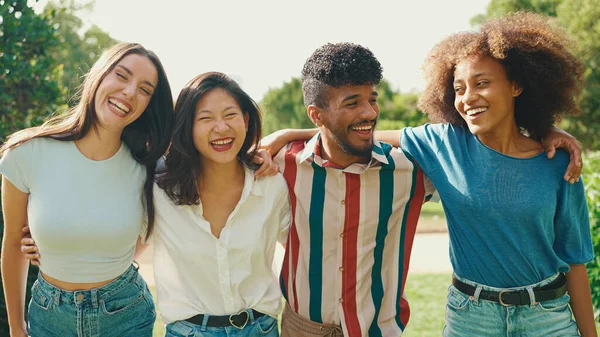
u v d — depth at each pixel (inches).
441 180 120.3
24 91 233.5
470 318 117.1
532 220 111.2
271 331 120.8
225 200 119.5
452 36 126.1
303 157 124.9
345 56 116.8
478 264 115.8
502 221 112.4
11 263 119.6
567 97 120.7
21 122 230.2
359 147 119.0
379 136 132.1
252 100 119.5
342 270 124.6
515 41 113.9
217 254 115.0
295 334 128.2
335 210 124.5
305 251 126.3
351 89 116.6
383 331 126.5
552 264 115.1
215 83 115.2
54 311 115.4
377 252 126.1
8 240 117.8
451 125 124.8
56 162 112.3
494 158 114.9
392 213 125.6
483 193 113.7
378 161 123.0
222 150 114.0
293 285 127.3
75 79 143.7
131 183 117.6
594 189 231.0
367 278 126.0
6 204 114.4
